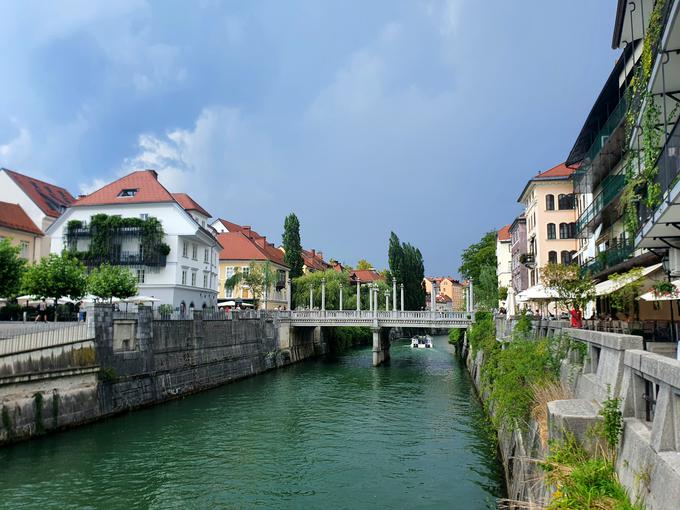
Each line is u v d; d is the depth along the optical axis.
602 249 32.28
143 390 30.02
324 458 20.34
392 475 18.31
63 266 33.66
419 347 81.44
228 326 42.84
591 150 27.86
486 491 16.56
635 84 17.95
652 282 16.73
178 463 19.66
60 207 56.44
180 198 58.88
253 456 20.61
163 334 32.88
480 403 31.64
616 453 7.63
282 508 15.48
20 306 38.22
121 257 48.62
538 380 13.59
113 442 22.39
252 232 84.12
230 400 33.06
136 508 15.42
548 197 45.78
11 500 15.84
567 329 13.92
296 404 31.64
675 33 12.22
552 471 7.87
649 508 5.93
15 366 21.39
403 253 88.88
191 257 52.94
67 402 24.00
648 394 7.45
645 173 15.91
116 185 52.53
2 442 20.72
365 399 33.50
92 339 25.98
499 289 60.78
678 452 5.87
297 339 59.88
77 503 15.71
